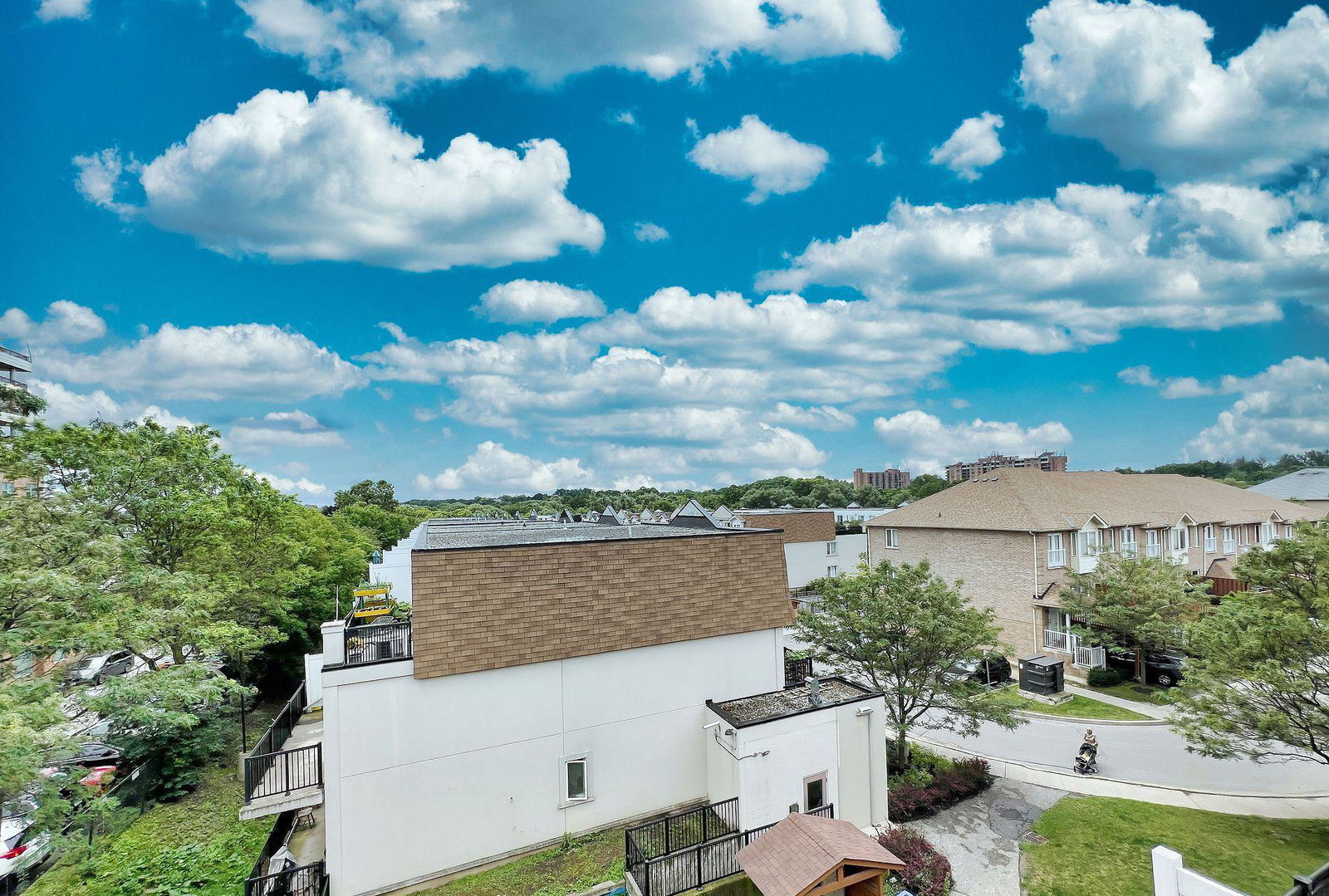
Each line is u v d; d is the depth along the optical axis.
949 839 15.56
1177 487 45.16
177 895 13.89
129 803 17.98
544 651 15.62
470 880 14.33
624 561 17.27
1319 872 9.98
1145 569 28.50
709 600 18.00
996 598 33.88
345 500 106.75
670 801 17.05
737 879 13.45
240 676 27.36
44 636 14.09
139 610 16.42
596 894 13.57
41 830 14.02
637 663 16.83
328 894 13.67
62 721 12.60
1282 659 15.29
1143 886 13.28
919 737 22.53
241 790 19.48
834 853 11.32
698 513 44.66
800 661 21.62
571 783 16.02
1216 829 15.53
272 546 27.27
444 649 14.68
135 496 21.36
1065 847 14.95
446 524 39.00
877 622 19.11
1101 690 27.81
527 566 16.08
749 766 15.05
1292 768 19.34
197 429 25.31
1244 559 19.28
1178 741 21.83
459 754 14.81
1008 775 19.20
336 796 13.78
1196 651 18.77
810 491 125.19
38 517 15.81
